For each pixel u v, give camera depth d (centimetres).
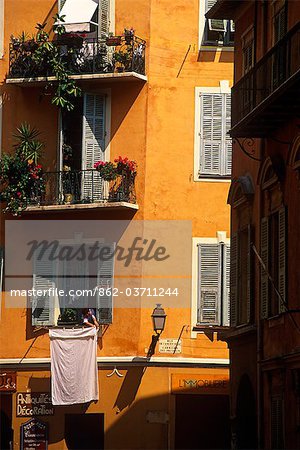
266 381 3247
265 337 3262
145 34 4359
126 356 4291
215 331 4097
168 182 4328
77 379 4284
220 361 4262
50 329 4316
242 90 3328
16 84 4412
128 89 4362
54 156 4434
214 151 4341
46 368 4375
